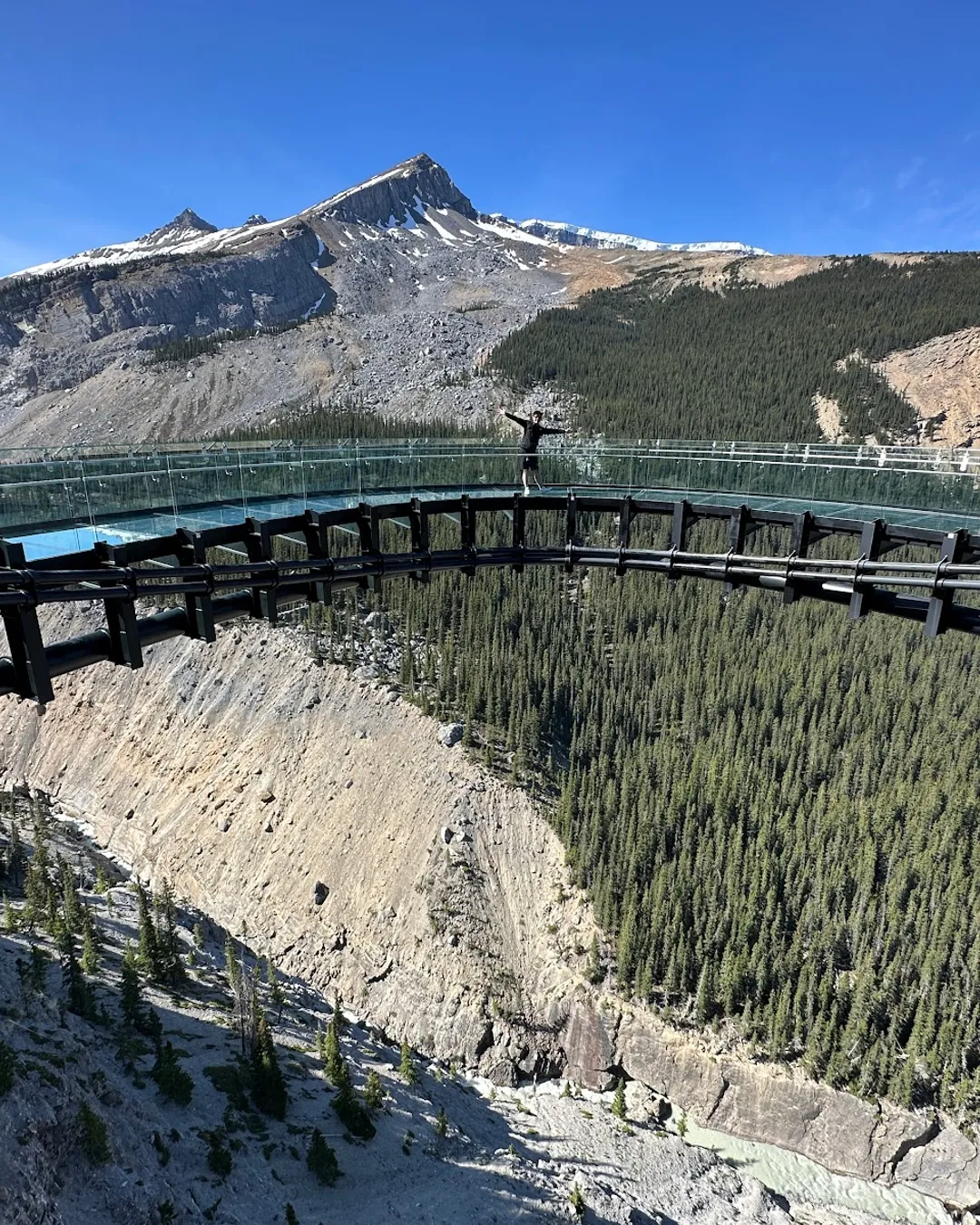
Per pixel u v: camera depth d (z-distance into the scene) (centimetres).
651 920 6988
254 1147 3916
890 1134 5909
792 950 6656
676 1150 5956
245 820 8669
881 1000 6319
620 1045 6656
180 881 8494
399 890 7506
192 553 1675
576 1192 4675
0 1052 2961
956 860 7062
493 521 7969
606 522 11150
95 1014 4409
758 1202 5494
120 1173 2902
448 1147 4897
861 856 7319
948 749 8638
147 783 9512
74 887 6625
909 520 2284
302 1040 5516
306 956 7469
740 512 2161
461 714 8756
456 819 7844
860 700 9519
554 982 6938
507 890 7538
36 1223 2436
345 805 8369
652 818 7706
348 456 2956
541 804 8119
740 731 9106
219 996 5522
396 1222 3781
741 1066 6288
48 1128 2756
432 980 6962
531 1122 6006
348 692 9169
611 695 9494
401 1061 5900
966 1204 5703
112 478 2030
